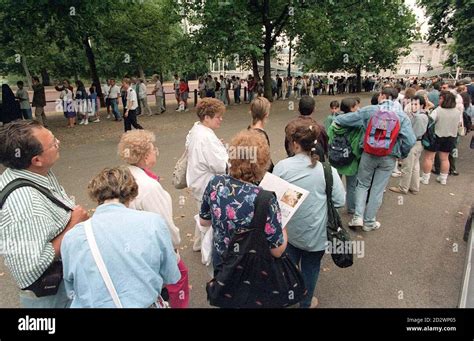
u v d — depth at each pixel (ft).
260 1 57.67
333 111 16.22
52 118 47.98
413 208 16.63
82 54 82.74
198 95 69.46
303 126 8.23
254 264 6.04
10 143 5.40
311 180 8.16
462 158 25.96
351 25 49.39
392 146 12.78
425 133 18.57
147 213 5.34
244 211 5.99
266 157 6.20
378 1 51.52
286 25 63.26
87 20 41.14
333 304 9.92
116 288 4.75
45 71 110.22
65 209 5.95
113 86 44.24
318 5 50.72
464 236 13.14
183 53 59.98
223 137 33.86
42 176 5.82
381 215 15.87
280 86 73.00
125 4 44.47
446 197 18.02
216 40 51.37
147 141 7.67
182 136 34.37
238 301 6.26
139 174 7.41
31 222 5.16
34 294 5.84
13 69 97.35
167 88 112.37
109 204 5.23
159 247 5.15
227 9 47.91
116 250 4.82
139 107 50.72
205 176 10.11
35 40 45.34
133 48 63.57
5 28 37.73
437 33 38.86
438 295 10.30
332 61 102.37
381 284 10.91
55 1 34.71
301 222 8.30
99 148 29.50
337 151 14.44
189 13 57.47
